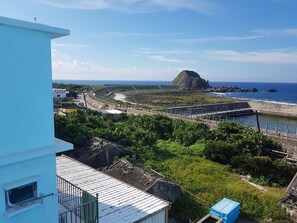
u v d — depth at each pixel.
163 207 10.41
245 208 15.35
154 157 23.62
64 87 110.50
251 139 26.33
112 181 12.81
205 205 15.45
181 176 19.62
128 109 52.34
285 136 31.28
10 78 5.50
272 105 78.81
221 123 31.39
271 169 21.30
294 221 14.65
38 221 6.37
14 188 5.87
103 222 9.19
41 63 5.96
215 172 21.42
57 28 5.92
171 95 107.12
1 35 5.25
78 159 20.56
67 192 10.39
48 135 6.31
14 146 5.73
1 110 5.45
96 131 25.72
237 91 179.00
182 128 32.56
